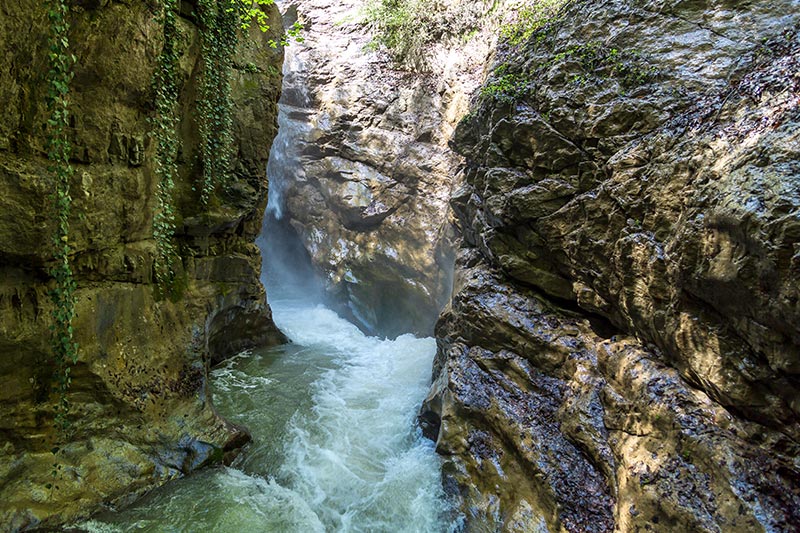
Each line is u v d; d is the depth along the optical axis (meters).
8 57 3.05
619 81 4.78
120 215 4.57
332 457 5.33
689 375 3.47
